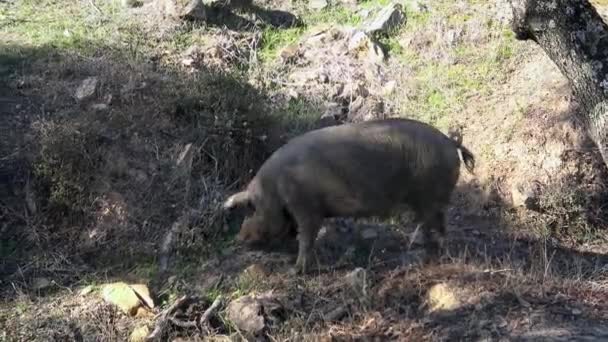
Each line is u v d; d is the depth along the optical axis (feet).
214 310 31.94
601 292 33.17
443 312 31.37
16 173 37.06
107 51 44.29
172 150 38.70
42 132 37.73
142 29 47.16
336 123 42.98
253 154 39.45
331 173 32.19
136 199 36.76
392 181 32.55
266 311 31.50
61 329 31.50
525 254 36.86
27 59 43.47
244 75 45.11
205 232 36.06
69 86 41.27
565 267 35.88
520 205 39.73
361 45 48.39
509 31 49.98
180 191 37.40
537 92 44.39
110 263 35.01
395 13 51.16
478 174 41.16
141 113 39.78
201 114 40.19
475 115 44.21
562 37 31.17
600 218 40.27
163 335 31.14
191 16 47.93
